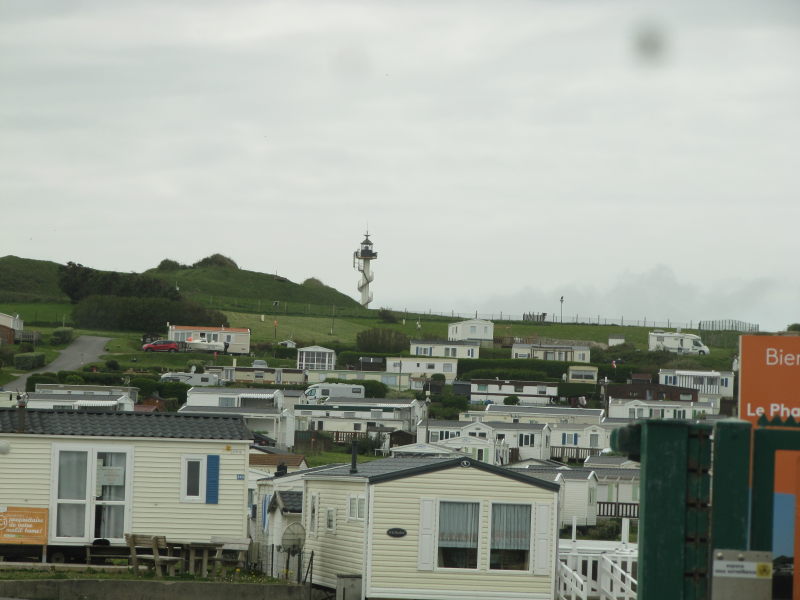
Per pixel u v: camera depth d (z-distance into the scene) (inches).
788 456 924.0
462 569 2206.0
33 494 2146.9
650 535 896.3
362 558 2199.8
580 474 4441.4
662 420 906.1
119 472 2183.8
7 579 1950.1
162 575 2081.7
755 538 882.8
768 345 1063.6
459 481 2226.9
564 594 2191.2
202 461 2209.6
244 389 7047.2
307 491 2484.0
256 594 2020.2
